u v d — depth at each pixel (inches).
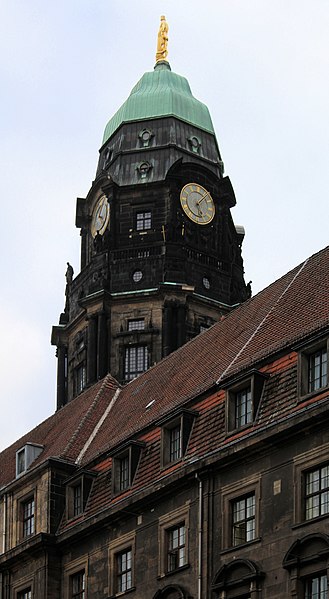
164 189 4421.8
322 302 2464.3
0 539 3058.6
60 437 3196.4
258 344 2559.1
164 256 4296.3
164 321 4212.6
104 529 2696.9
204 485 2402.8
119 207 4443.9
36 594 2844.5
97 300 4284.0
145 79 4763.8
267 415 2299.5
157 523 2524.6
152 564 2504.9
